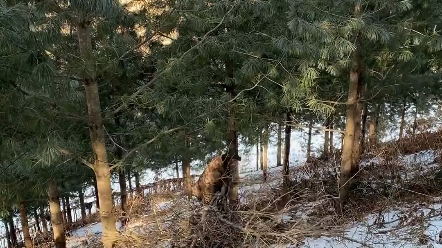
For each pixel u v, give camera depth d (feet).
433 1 22.36
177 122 23.26
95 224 47.37
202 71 23.29
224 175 19.25
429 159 35.63
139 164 22.36
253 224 17.71
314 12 18.72
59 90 15.56
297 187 29.19
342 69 23.79
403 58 21.99
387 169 29.68
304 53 18.65
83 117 17.28
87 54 15.72
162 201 23.47
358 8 19.70
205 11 19.85
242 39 21.71
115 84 23.57
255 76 22.30
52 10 14.07
